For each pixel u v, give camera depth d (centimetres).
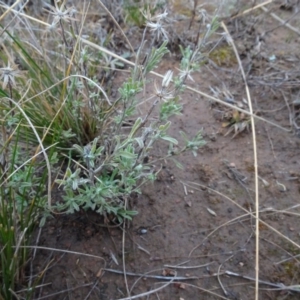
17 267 115
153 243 130
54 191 137
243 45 197
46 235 130
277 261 127
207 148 156
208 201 140
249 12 205
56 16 120
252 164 151
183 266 125
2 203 110
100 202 117
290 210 138
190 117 166
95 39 186
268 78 180
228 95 174
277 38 201
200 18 201
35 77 150
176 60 192
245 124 160
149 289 121
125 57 190
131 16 203
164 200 140
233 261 127
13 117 121
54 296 119
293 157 154
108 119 141
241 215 137
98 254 127
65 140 134
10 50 172
